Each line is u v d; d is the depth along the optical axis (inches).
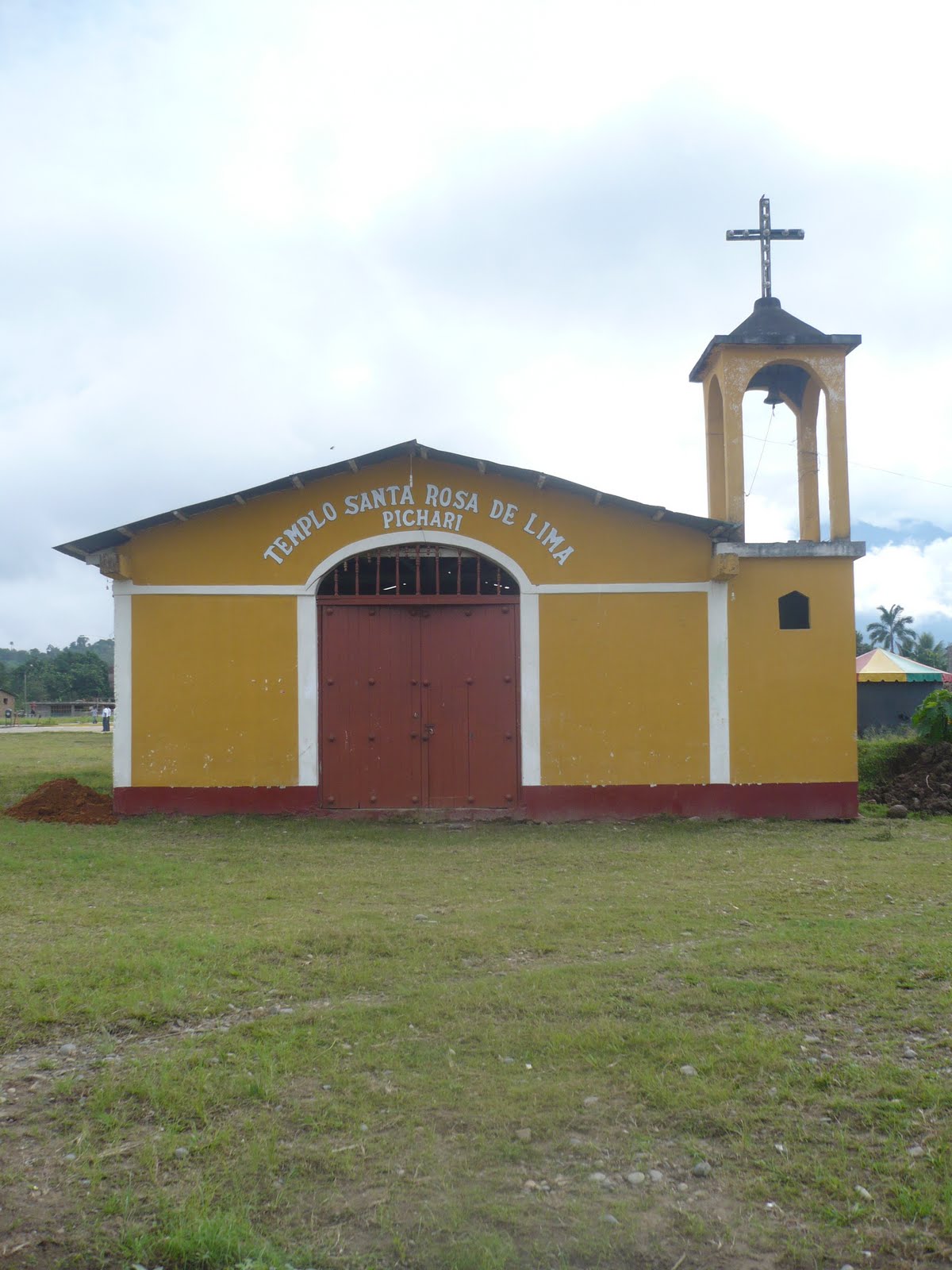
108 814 568.4
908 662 1130.0
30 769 788.6
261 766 575.8
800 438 651.5
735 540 593.9
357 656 584.7
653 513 584.1
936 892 375.2
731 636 589.0
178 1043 222.1
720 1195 161.5
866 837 528.1
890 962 275.4
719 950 290.0
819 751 587.5
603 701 585.9
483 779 582.2
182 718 574.9
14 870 409.1
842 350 604.1
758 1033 225.0
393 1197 159.9
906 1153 171.9
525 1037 223.1
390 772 579.8
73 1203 157.5
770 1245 148.5
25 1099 194.1
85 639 5816.9
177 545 578.9
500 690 586.6
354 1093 195.6
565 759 583.2
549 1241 149.1
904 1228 151.9
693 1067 206.7
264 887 390.6
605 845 500.4
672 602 590.2
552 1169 169.0
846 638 591.8
